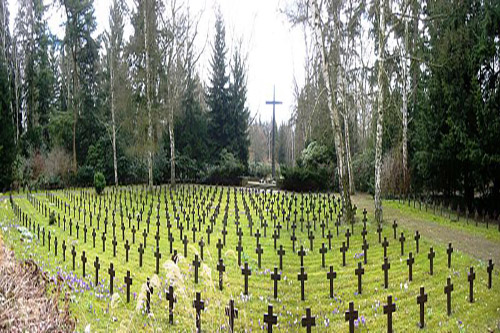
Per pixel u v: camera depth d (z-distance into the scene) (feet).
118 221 46.80
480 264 27.12
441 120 51.39
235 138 126.11
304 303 20.95
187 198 67.41
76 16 104.94
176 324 17.66
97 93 108.88
